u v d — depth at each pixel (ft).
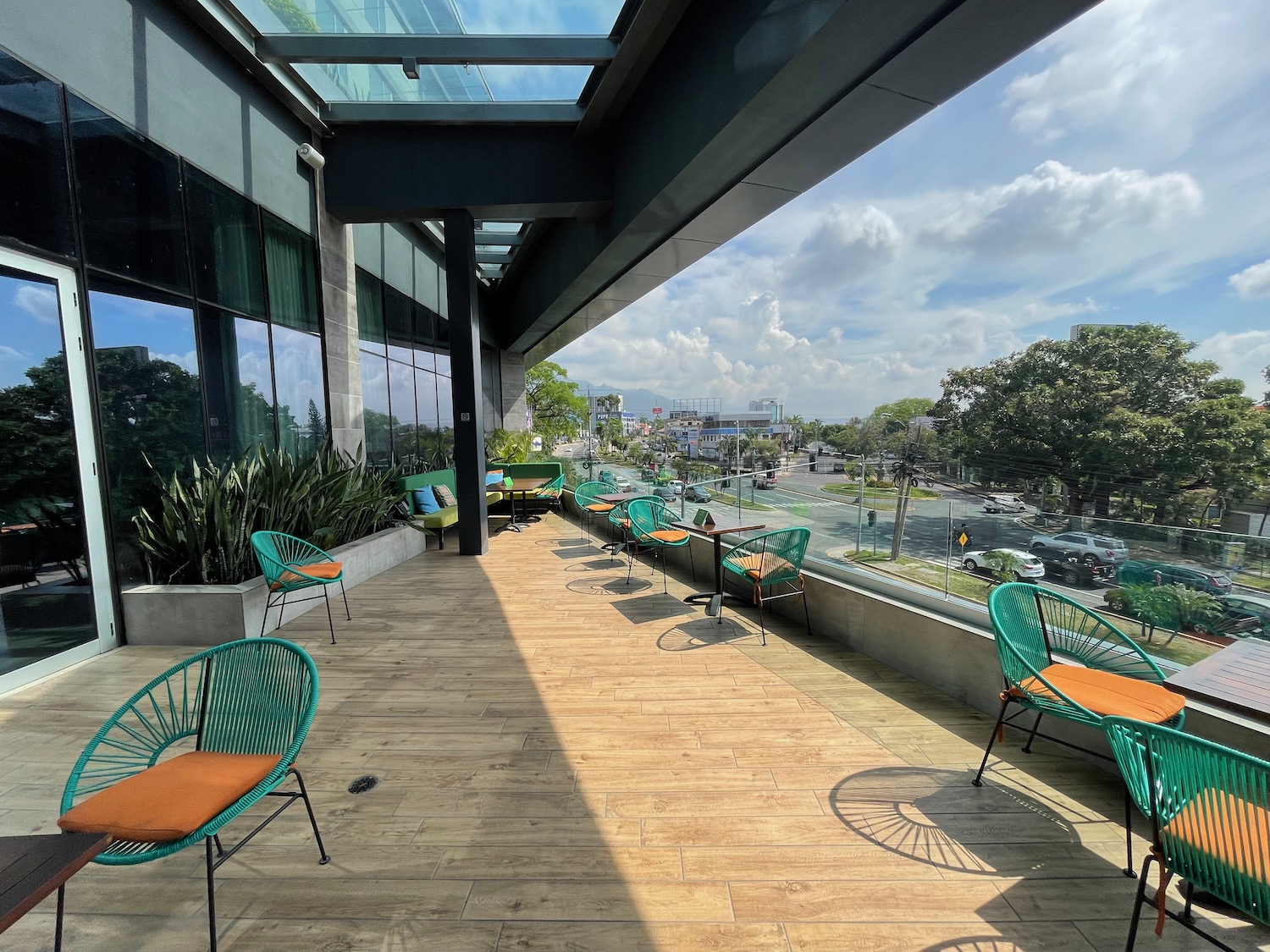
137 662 11.13
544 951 4.70
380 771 7.41
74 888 5.44
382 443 26.81
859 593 11.50
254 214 16.98
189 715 5.80
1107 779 7.13
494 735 8.32
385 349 27.27
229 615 12.03
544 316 35.09
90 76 11.59
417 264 31.89
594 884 5.45
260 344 17.26
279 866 5.70
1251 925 4.90
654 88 16.21
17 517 10.09
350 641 12.41
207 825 4.38
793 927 4.95
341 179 20.48
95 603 11.52
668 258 22.22
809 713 8.93
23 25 10.21
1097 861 5.74
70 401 11.12
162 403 13.48
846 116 11.58
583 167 20.58
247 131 16.66
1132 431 39.01
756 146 13.34
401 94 18.95
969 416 49.03
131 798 4.57
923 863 5.71
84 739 8.23
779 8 10.35
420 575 18.71
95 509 11.58
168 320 13.69
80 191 11.35
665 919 5.04
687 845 5.98
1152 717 5.79
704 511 18.29
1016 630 7.55
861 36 9.29
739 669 10.70
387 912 5.12
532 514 33.24
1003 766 7.43
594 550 22.77
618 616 14.14
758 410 321.11
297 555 14.24
